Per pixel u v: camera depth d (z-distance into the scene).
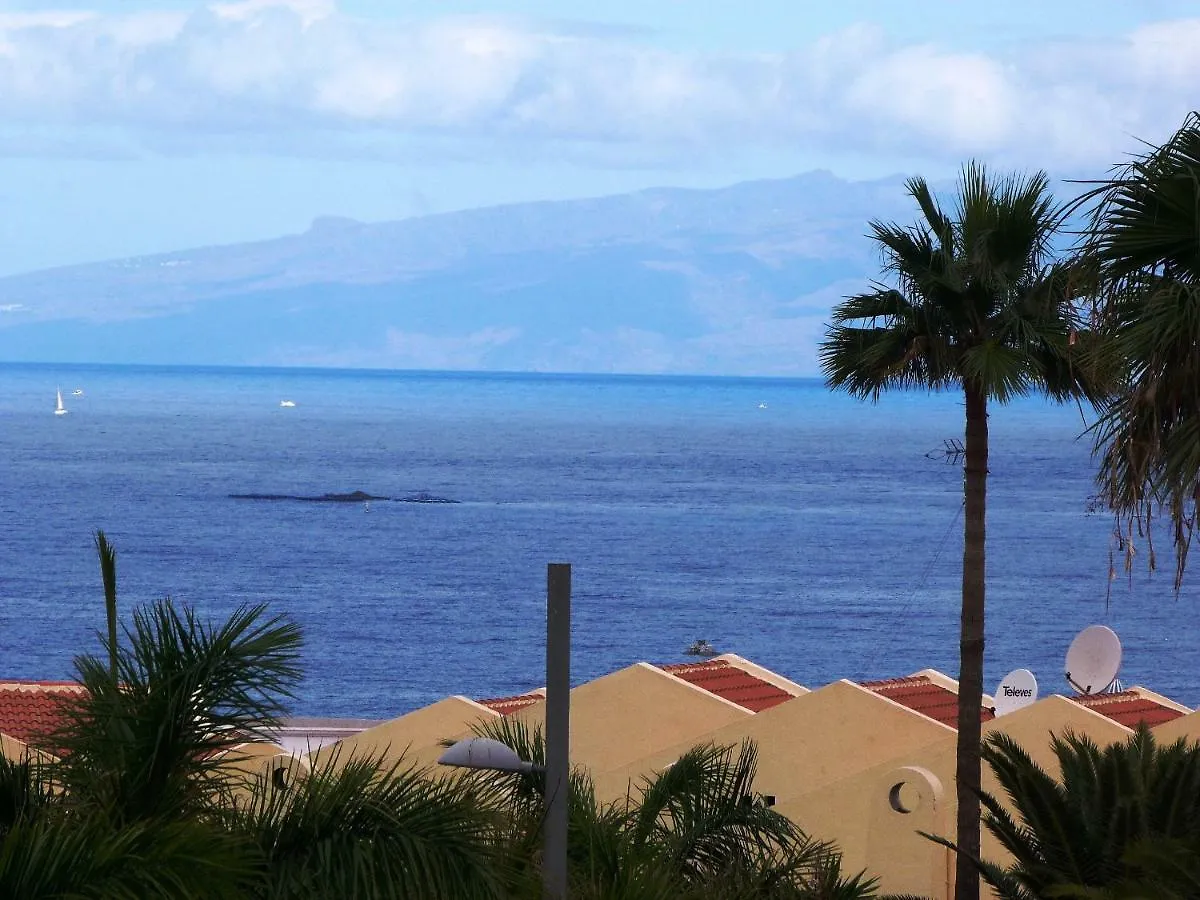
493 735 41.69
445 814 29.00
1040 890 38.75
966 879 55.69
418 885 27.73
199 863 25.72
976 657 56.53
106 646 30.28
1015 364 54.19
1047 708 66.56
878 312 58.75
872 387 60.03
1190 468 25.91
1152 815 38.50
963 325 57.47
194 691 29.27
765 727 72.44
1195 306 25.75
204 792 29.81
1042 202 56.06
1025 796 39.91
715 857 41.38
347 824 28.72
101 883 24.58
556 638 32.06
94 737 29.05
